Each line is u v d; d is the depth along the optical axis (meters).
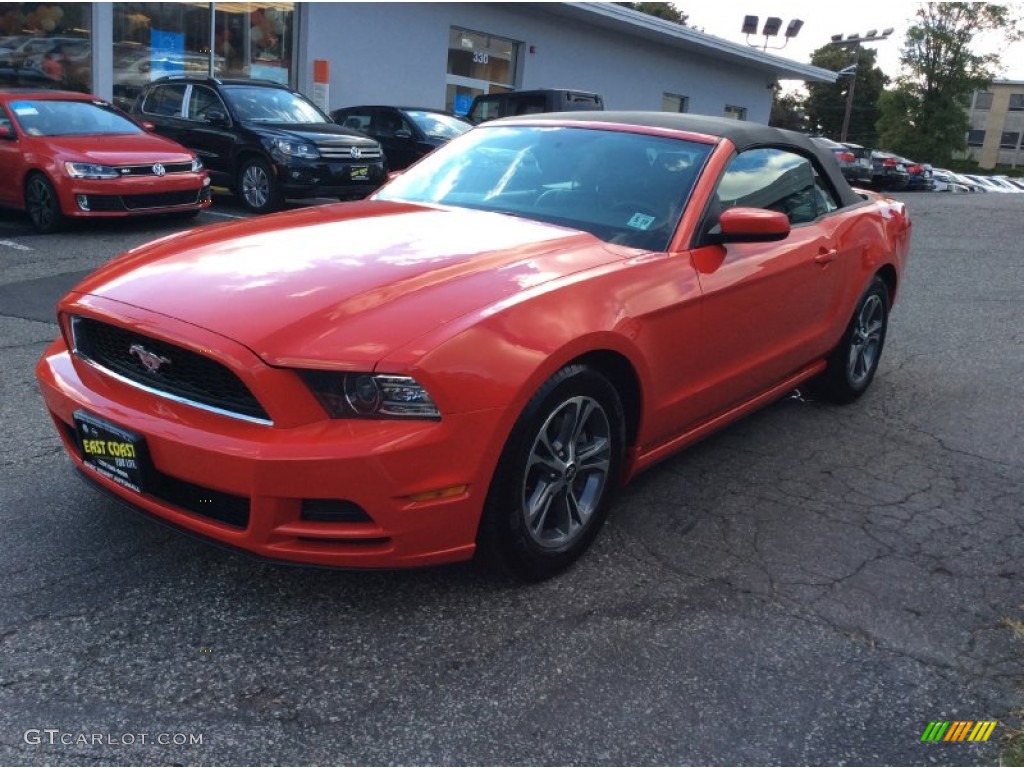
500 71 21.28
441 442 2.51
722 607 2.96
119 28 14.82
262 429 2.50
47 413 4.31
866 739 2.38
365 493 2.46
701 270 3.45
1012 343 6.64
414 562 2.65
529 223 3.54
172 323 2.63
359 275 2.85
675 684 2.56
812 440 4.55
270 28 16.78
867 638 2.83
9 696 2.37
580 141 4.04
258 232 3.37
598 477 3.15
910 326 7.10
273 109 11.91
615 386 3.20
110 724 2.29
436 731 2.33
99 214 9.12
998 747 2.37
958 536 3.55
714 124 4.09
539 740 2.31
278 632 2.70
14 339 5.47
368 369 2.45
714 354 3.59
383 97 18.64
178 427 2.59
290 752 2.23
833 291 4.48
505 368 2.62
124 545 3.13
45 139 9.33
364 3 17.73
